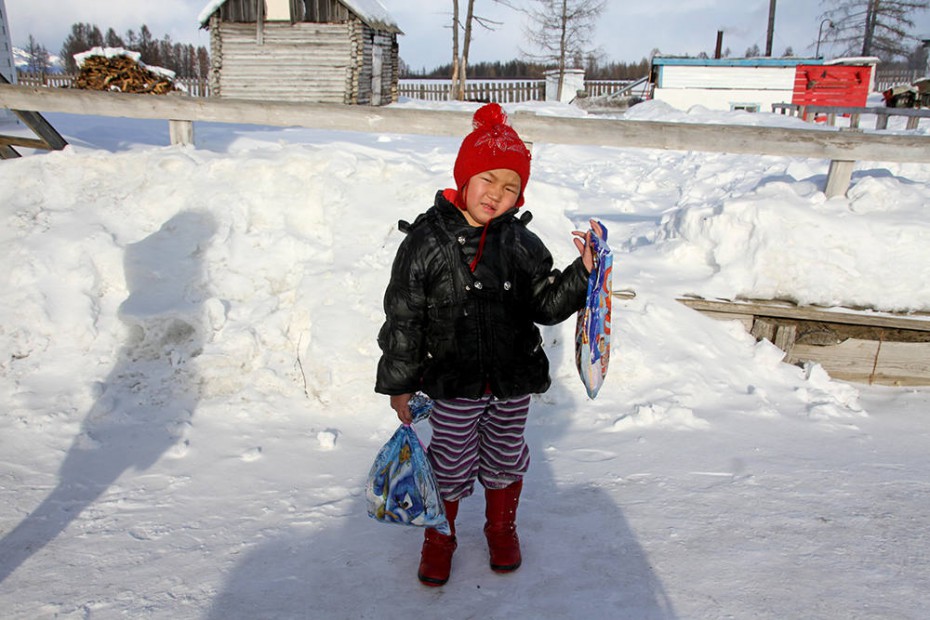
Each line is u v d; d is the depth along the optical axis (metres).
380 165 4.82
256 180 4.87
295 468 3.31
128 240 4.67
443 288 2.24
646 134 4.90
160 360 4.13
